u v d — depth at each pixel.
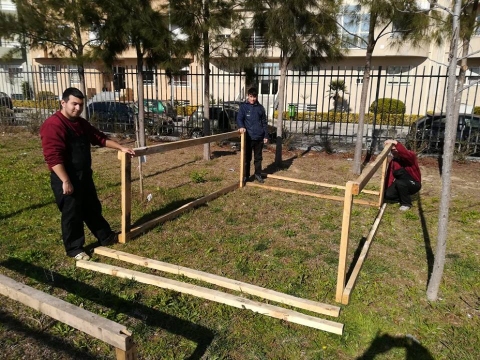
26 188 6.74
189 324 3.17
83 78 11.59
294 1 7.43
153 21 8.12
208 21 8.06
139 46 9.06
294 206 6.16
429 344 2.99
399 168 6.16
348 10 7.90
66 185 3.80
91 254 4.35
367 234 5.08
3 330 3.04
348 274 4.00
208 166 8.98
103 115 13.84
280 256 4.38
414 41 7.41
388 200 6.60
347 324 3.19
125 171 4.46
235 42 8.59
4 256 4.17
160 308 3.37
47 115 14.10
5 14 10.23
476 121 10.45
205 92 9.40
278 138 9.17
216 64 9.91
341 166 9.31
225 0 8.34
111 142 4.41
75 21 9.55
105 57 9.47
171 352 2.85
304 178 8.16
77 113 3.86
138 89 9.23
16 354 2.79
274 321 3.21
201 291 3.53
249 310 3.34
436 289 3.53
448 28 7.12
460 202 6.56
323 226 5.29
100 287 3.67
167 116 13.20
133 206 5.90
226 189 6.84
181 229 5.10
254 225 5.31
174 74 9.78
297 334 3.06
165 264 4.02
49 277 3.81
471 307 3.46
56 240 4.61
